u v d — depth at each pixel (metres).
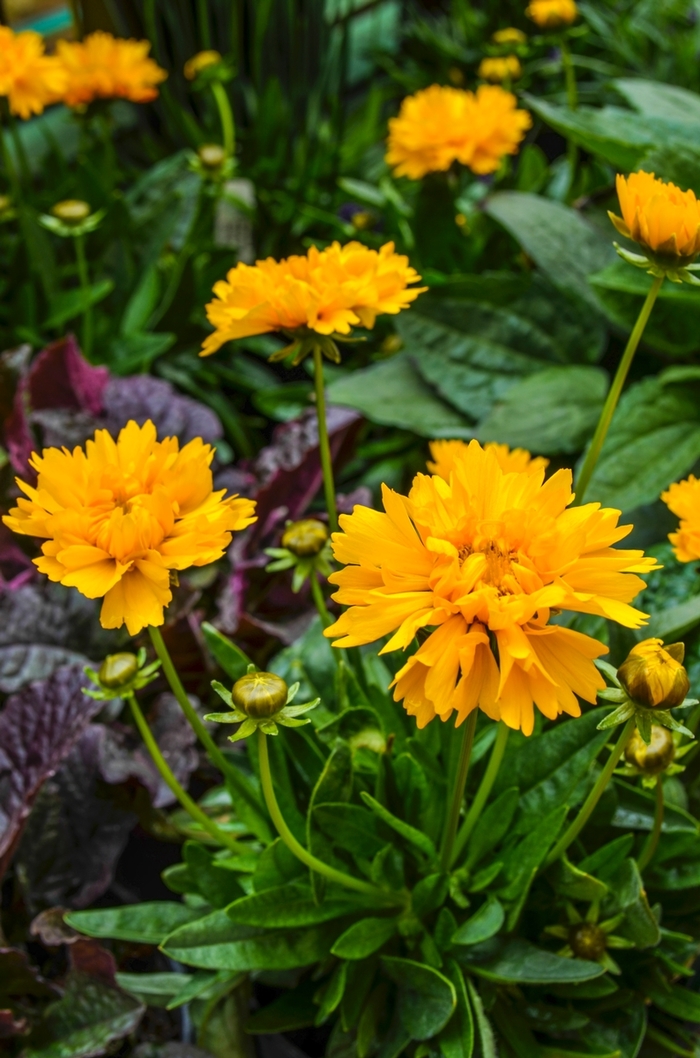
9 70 0.61
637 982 0.38
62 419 0.53
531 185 0.73
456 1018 0.36
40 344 0.65
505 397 0.55
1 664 0.46
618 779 0.39
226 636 0.47
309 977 0.39
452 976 0.36
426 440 0.63
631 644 0.39
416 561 0.30
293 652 0.42
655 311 0.52
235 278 0.37
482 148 0.63
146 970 0.44
